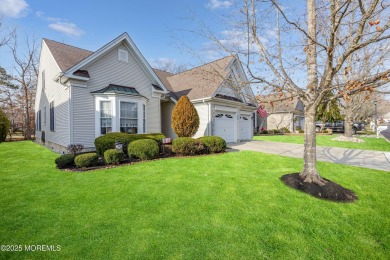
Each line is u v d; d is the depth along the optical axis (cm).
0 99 2123
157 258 231
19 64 1941
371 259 235
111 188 448
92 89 925
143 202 377
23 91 2134
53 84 1105
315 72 466
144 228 290
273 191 436
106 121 943
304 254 241
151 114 1173
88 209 348
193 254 238
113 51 1004
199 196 407
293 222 311
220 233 279
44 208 350
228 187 459
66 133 888
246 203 376
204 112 1266
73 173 567
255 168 634
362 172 591
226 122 1394
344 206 367
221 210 347
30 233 276
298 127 2662
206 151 914
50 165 669
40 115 1523
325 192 416
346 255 241
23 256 232
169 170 604
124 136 819
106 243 256
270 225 302
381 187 466
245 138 1666
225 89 1337
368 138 1739
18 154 895
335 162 737
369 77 367
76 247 248
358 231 290
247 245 255
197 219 316
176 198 396
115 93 926
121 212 338
